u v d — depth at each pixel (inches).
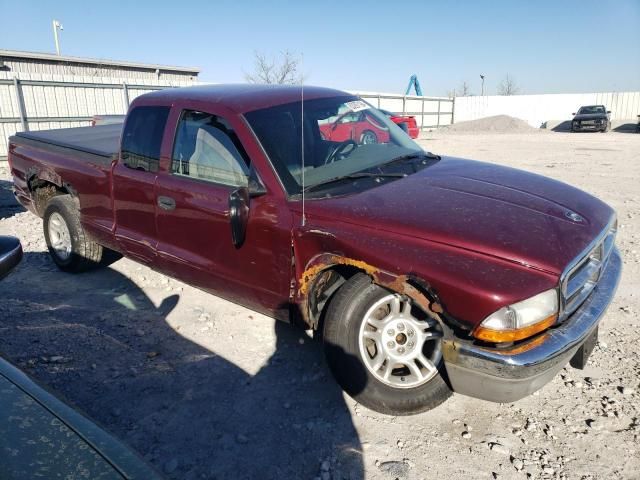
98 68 1375.5
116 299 191.5
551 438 115.8
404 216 118.0
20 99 706.8
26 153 227.0
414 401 120.3
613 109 1664.6
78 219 206.7
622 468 107.0
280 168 136.8
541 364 102.1
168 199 159.6
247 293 144.6
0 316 176.7
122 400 131.3
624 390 131.0
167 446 115.3
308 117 156.1
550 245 109.0
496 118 1562.5
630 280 207.8
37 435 59.7
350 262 117.9
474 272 103.7
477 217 117.1
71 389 135.7
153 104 172.1
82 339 161.6
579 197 140.8
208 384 138.2
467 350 104.8
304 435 118.3
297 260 128.8
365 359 121.5
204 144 153.4
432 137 1202.0
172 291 198.1
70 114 759.1
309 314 132.0
